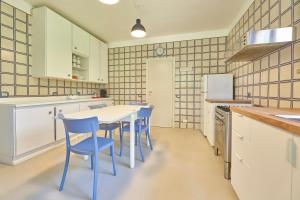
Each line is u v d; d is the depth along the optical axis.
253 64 2.49
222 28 3.89
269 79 2.02
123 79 4.83
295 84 1.57
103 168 2.10
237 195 1.49
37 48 2.80
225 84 3.32
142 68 4.63
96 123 1.58
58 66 3.00
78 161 2.30
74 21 3.46
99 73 4.37
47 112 2.61
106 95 4.79
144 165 2.20
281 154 0.84
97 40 4.25
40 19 2.77
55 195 1.56
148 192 1.62
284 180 0.82
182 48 4.27
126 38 4.55
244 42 1.75
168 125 4.50
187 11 3.02
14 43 2.59
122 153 2.61
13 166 2.13
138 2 2.72
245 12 2.78
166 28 3.85
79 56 3.86
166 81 4.46
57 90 3.44
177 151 2.70
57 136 2.80
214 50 4.03
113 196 1.55
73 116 1.86
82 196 1.55
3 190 1.62
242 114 1.35
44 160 2.32
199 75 4.18
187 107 4.34
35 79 2.94
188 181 1.81
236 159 1.50
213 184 1.76
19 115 2.18
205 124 3.35
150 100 4.60
